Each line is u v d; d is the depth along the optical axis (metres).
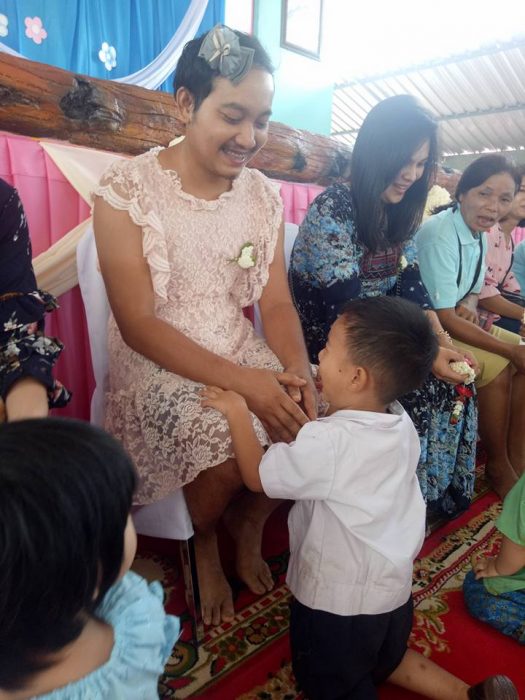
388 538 1.17
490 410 2.20
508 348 2.13
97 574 0.61
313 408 1.51
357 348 1.19
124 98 2.20
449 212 2.31
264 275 1.71
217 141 1.42
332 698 1.18
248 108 1.38
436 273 2.23
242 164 1.50
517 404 2.36
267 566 1.64
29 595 0.56
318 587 1.17
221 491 1.40
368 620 1.15
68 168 1.93
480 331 2.20
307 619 1.19
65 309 2.03
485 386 2.19
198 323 1.62
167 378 1.46
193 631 1.37
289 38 5.42
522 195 2.84
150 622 0.79
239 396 1.35
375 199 1.80
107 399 1.63
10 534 0.54
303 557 1.21
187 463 1.34
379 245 1.91
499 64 6.96
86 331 2.09
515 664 1.38
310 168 3.00
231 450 1.31
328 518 1.18
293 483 1.16
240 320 1.74
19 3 3.73
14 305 1.19
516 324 2.92
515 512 1.42
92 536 0.58
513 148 8.85
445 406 1.89
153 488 1.42
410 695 1.27
